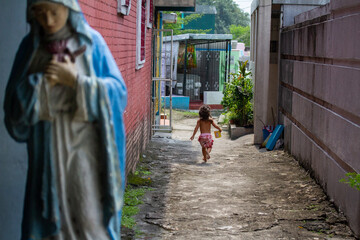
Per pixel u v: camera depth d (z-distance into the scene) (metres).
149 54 12.91
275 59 14.03
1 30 3.15
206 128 11.05
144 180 8.35
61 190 2.46
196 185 8.29
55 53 2.42
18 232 3.33
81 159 2.46
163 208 6.69
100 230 2.53
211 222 6.08
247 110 16.12
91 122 2.48
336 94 6.80
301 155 9.87
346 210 6.12
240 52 35.72
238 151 12.77
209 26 40.91
